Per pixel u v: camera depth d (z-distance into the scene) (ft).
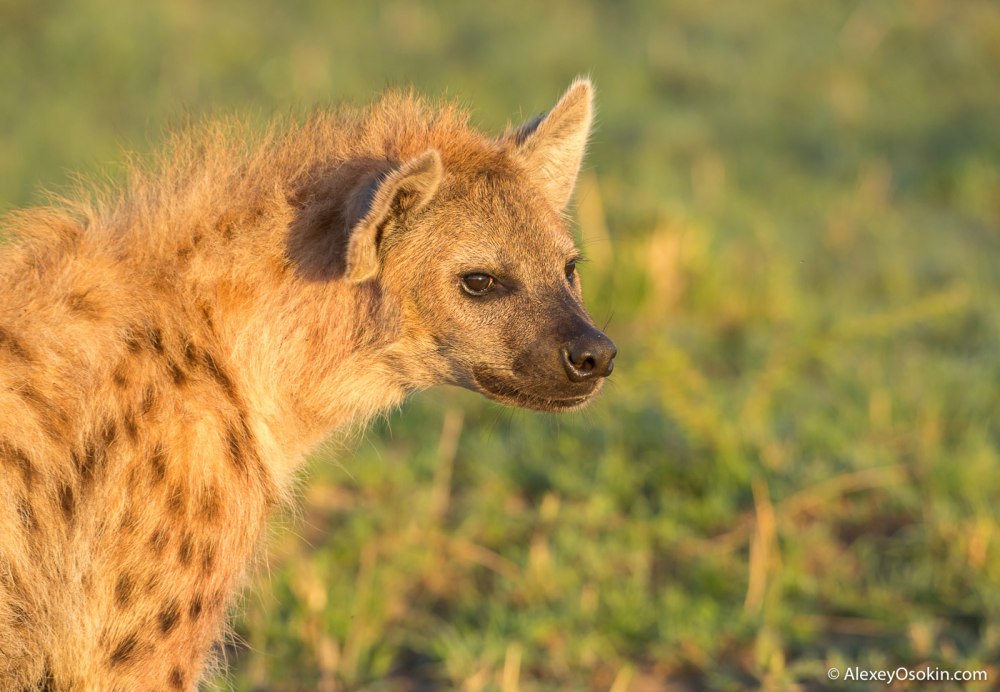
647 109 68.90
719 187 58.80
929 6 81.66
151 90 67.05
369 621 31.27
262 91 67.26
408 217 23.32
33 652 21.52
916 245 54.29
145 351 22.06
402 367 24.30
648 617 31.60
